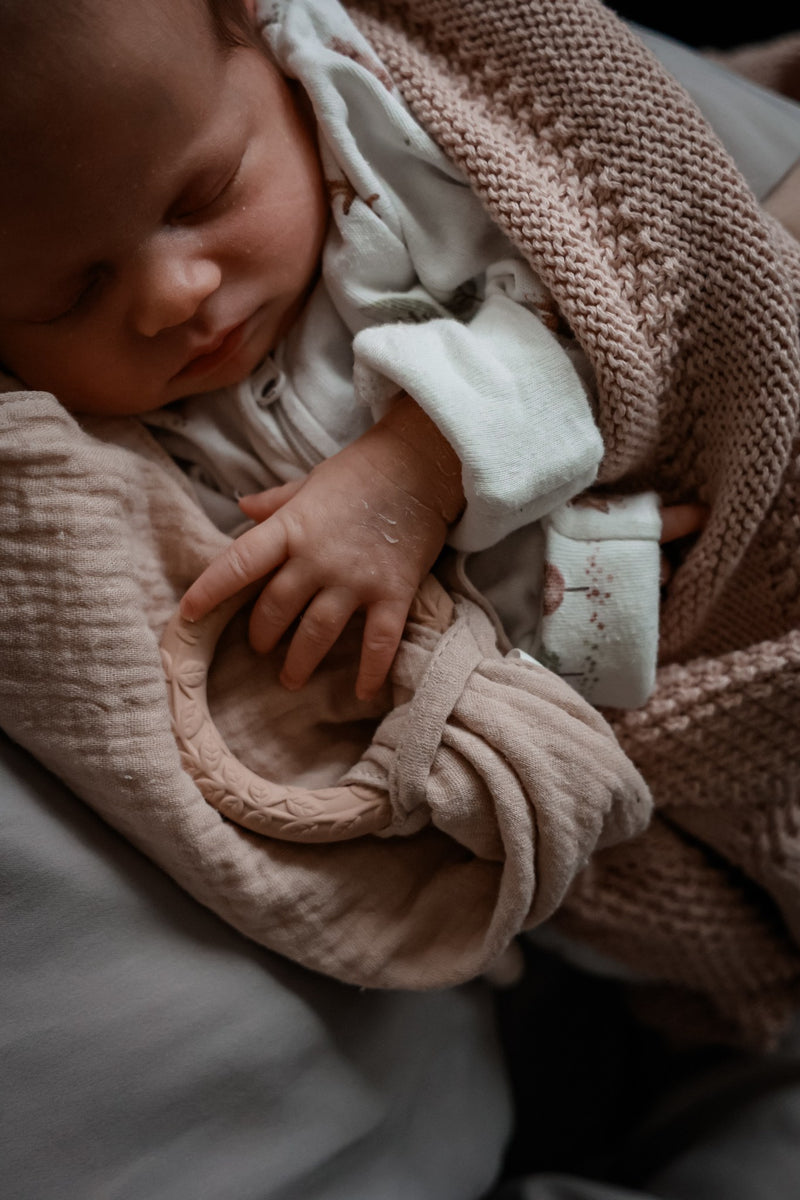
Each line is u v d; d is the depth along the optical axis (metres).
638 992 0.90
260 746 0.61
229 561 0.56
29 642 0.53
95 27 0.47
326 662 0.62
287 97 0.60
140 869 0.58
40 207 0.49
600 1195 0.78
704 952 0.76
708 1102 0.85
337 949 0.59
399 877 0.62
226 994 0.58
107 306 0.55
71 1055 0.53
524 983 1.04
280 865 0.58
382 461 0.58
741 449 0.62
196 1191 0.57
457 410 0.54
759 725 0.66
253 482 0.67
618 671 0.63
